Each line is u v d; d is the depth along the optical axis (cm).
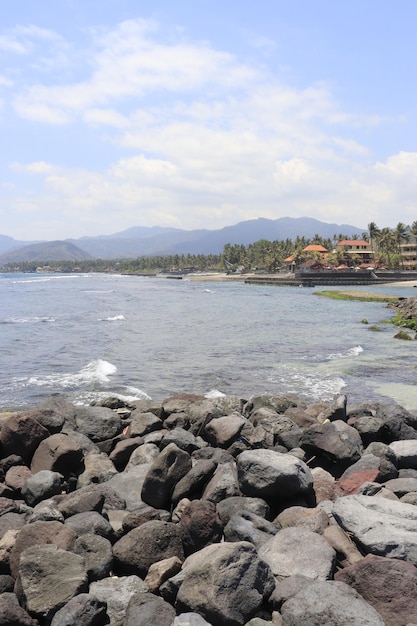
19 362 2889
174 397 1717
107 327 4641
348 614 525
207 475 889
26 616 573
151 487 874
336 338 3966
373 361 2939
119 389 2177
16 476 997
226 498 836
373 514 723
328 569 619
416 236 18862
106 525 748
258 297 9725
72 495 892
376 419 1369
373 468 984
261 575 597
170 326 4719
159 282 19388
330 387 2255
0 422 1354
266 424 1303
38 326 4747
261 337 3962
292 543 667
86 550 675
